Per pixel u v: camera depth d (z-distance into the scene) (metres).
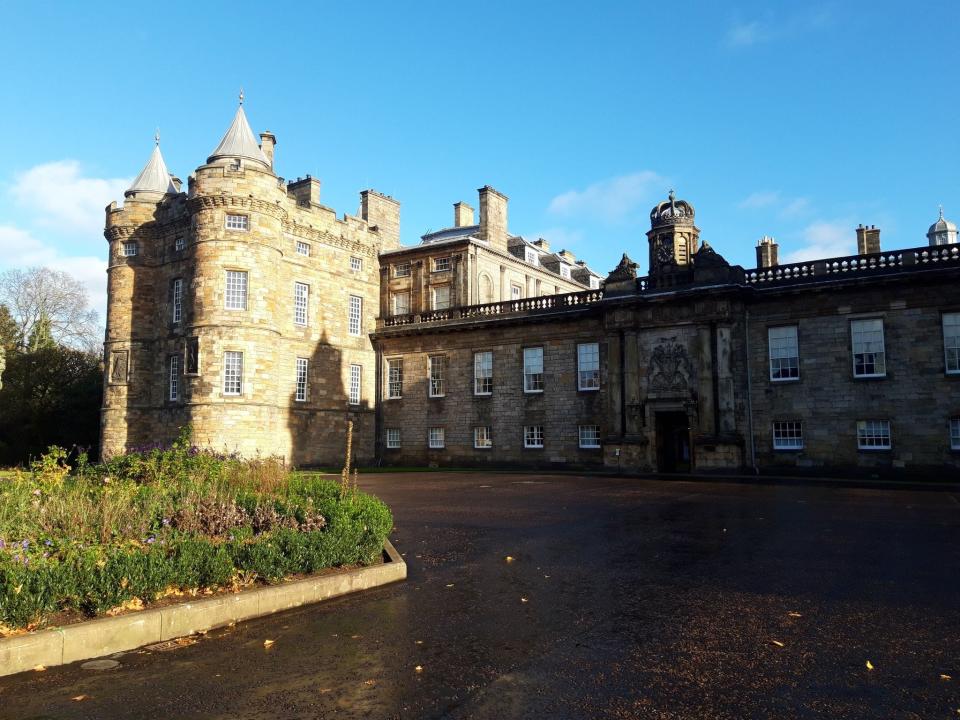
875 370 31.97
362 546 11.44
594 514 18.83
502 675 7.09
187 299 42.25
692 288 35.38
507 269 56.22
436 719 6.05
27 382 54.69
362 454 50.38
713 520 17.53
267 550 9.95
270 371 42.28
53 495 11.87
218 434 40.22
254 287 41.91
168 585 8.92
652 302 36.75
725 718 6.02
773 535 15.16
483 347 43.69
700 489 26.05
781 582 10.87
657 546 13.99
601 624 8.78
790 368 33.78
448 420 44.56
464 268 50.56
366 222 55.75
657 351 36.69
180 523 10.89
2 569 7.82
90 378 56.31
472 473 37.56
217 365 40.72
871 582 10.78
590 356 39.91
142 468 17.00
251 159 43.25
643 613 9.26
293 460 45.19
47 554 8.78
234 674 7.19
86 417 54.72
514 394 42.12
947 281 30.72
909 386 31.08
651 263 43.19
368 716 6.13
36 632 7.48
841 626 8.59
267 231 42.75
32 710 6.27
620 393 37.59
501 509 20.12
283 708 6.31
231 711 6.26
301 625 8.92
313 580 10.14
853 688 6.65
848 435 32.16
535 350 41.84
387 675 7.12
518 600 10.01
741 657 7.53
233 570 9.62
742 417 34.16
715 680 6.89
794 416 33.38
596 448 39.00
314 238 48.16
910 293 31.45
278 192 44.09
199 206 41.88
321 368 47.81
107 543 9.68
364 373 51.44
